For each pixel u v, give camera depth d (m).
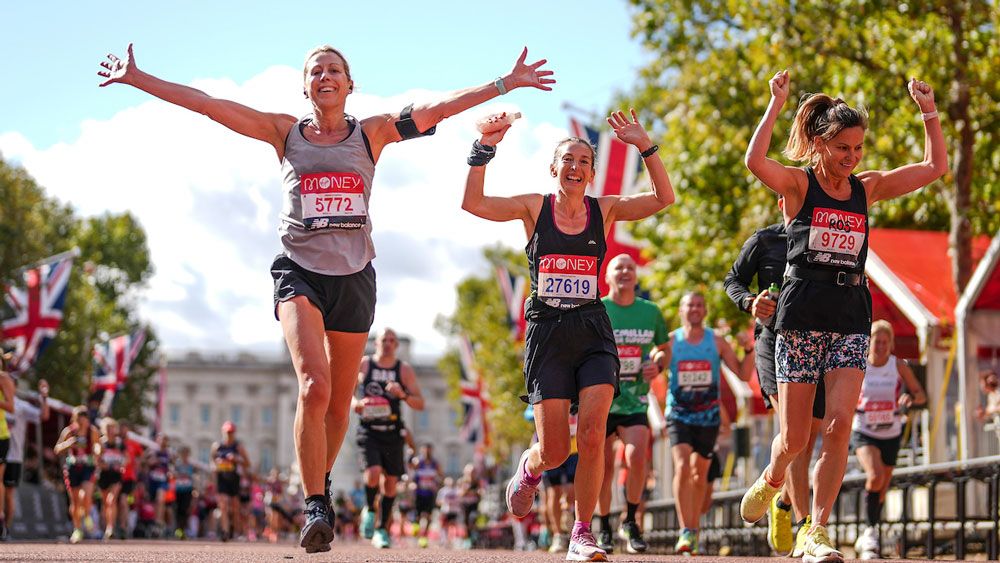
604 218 11.78
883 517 26.75
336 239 11.20
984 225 32.41
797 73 33.81
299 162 11.22
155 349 117.44
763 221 38.47
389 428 24.12
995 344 25.64
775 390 13.45
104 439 36.91
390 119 11.32
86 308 96.25
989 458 18.52
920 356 28.53
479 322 110.88
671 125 41.50
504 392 92.25
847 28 32.34
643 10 41.53
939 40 30.81
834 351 10.94
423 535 44.75
